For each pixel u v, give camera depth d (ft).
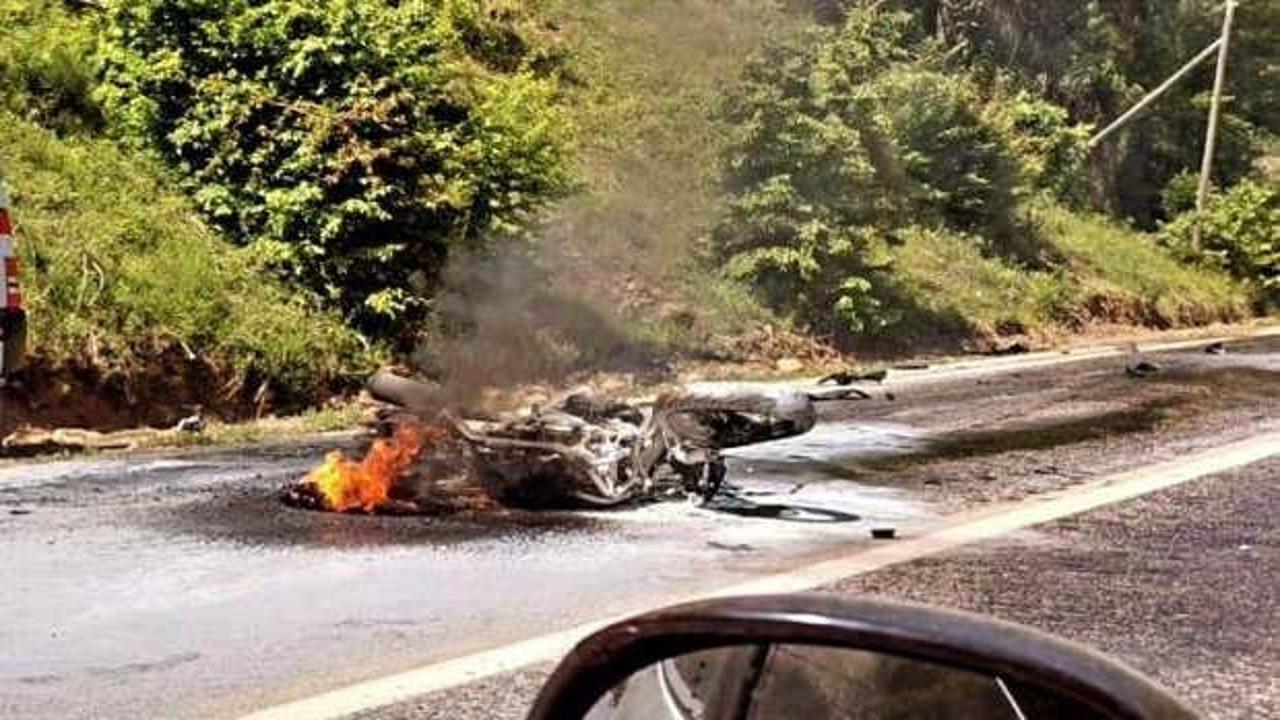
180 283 37.60
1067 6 112.27
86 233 37.24
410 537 22.84
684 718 6.92
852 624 6.47
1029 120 98.02
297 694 15.08
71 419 33.50
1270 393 48.75
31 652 16.28
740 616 6.79
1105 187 109.29
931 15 101.35
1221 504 27.86
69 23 45.03
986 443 35.60
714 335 53.78
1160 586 21.12
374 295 41.73
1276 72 126.52
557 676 7.47
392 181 42.39
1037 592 20.57
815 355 56.95
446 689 15.40
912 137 74.54
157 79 42.27
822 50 65.05
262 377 37.78
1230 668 17.26
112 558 20.84
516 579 20.43
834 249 58.49
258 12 42.55
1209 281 98.27
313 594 19.21
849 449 34.04
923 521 25.71
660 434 26.40
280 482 27.30
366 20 43.55
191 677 15.53
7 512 23.88
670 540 23.43
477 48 61.46
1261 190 106.11
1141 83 117.80
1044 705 5.99
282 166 41.88
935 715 6.22
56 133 41.63
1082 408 43.19
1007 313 71.77
